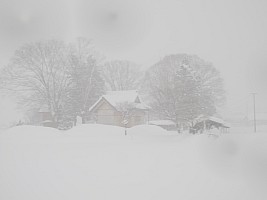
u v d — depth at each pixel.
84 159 18.62
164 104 48.19
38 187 12.44
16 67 56.34
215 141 26.31
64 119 56.00
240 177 13.72
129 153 20.97
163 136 37.53
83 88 58.91
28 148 23.98
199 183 12.98
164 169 15.66
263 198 11.05
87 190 12.07
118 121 54.66
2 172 14.94
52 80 57.53
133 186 12.61
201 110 43.84
